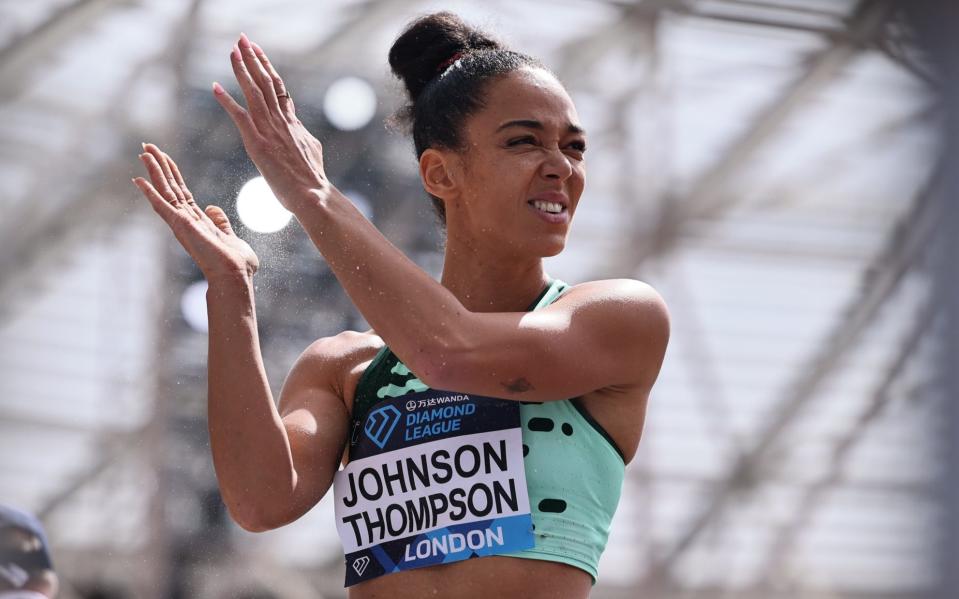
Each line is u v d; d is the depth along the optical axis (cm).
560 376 696
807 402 3534
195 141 3006
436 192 773
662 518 3403
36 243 3008
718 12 3481
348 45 3142
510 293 762
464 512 697
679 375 3469
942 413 3538
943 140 3584
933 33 3544
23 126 3031
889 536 3531
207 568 2969
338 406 767
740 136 3538
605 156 3456
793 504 3484
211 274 734
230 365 722
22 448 2920
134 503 2945
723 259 3525
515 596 685
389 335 686
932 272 3588
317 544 3059
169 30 3091
